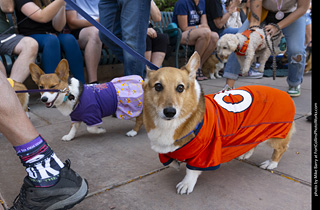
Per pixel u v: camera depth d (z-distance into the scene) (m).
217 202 1.82
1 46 3.84
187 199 1.86
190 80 1.89
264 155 2.58
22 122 1.34
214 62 6.68
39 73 2.92
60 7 3.95
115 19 3.86
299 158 2.46
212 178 2.15
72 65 4.64
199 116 1.82
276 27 3.91
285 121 2.14
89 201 1.84
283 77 6.50
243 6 6.08
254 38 3.90
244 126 2.03
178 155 1.89
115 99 3.01
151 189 1.99
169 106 1.68
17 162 2.47
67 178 1.49
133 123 3.70
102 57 5.47
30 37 3.95
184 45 6.59
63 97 2.77
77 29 5.10
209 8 6.58
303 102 4.30
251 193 1.92
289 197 1.86
